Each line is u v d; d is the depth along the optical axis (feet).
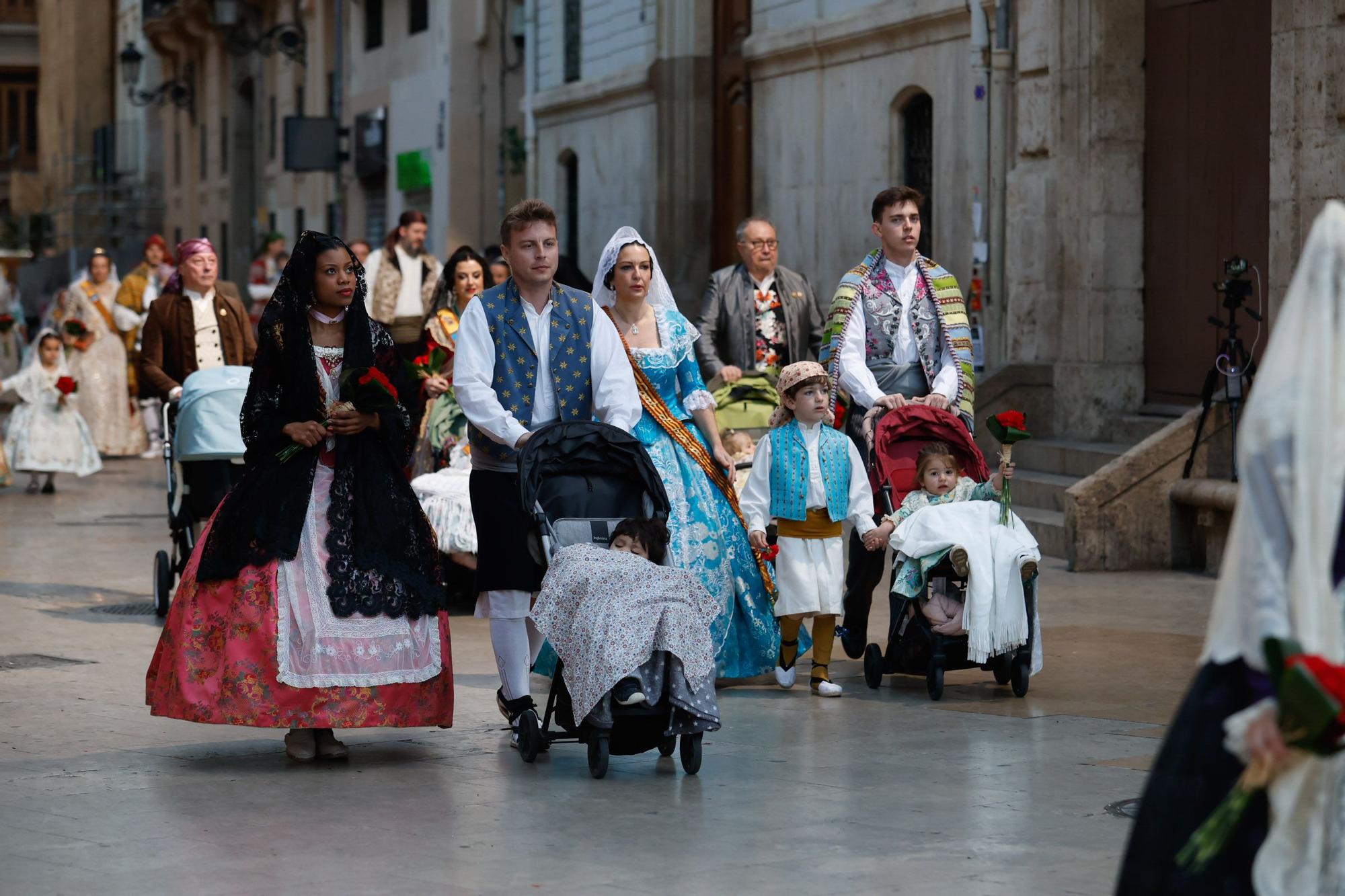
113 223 185.26
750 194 71.97
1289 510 11.83
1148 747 24.07
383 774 22.61
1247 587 11.90
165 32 169.48
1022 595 27.43
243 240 158.51
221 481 34.78
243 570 22.63
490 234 111.34
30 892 17.11
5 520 55.42
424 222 53.62
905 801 20.92
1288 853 11.89
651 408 28.63
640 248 28.71
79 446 64.54
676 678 22.07
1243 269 41.06
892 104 61.16
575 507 23.52
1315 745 11.27
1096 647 32.37
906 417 29.27
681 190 76.74
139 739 24.89
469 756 23.85
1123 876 12.42
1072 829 19.44
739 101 72.02
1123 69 50.47
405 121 117.70
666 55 76.95
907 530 27.96
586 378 24.70
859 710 27.17
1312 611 11.69
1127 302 50.75
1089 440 50.83
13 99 236.43
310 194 140.77
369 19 124.98
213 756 23.72
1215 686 12.32
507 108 111.04
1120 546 42.32
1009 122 54.44
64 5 208.95
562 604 22.31
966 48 56.39
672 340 28.99
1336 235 12.10
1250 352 44.29
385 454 23.57
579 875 17.71
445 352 38.65
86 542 50.06
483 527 23.97
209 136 166.81
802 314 38.01
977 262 55.36
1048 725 25.70
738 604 29.04
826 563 28.30
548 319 24.68
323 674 22.58
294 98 143.02
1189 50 48.62
